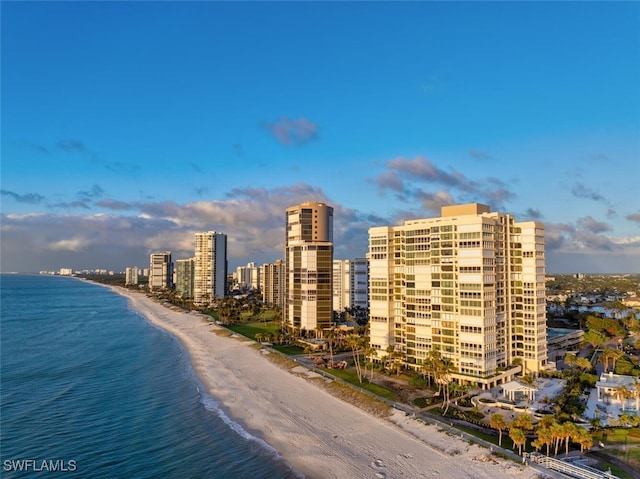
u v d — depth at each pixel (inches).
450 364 5078.7
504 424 3511.3
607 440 3644.2
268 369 6412.4
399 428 3993.6
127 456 3631.9
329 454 3545.8
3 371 6569.9
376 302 6437.0
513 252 5856.3
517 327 5821.9
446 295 5521.7
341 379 5580.7
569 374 5492.1
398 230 6343.5
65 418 4520.2
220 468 3398.1
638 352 7598.4
